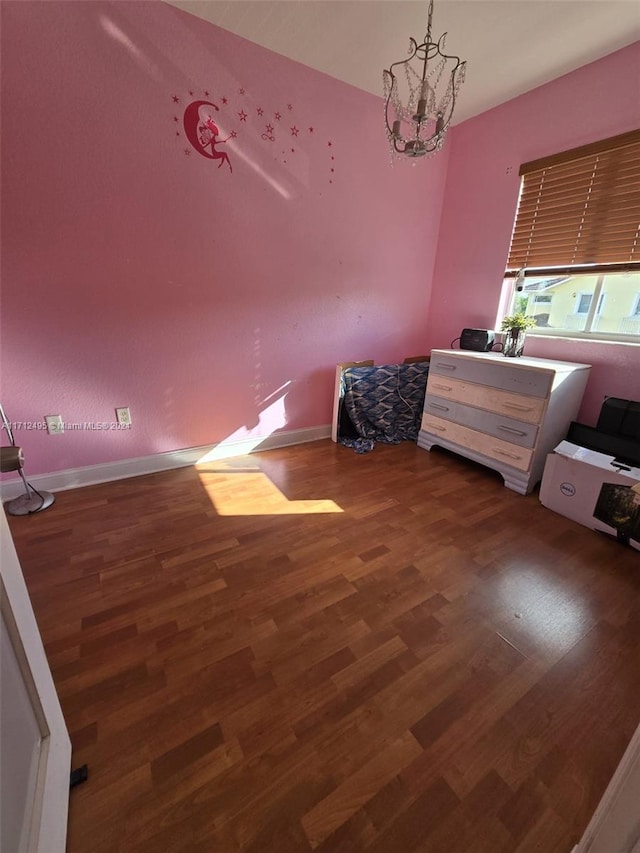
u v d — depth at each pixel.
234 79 1.92
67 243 1.75
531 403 2.07
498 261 2.68
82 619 1.26
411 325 3.20
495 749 0.93
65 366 1.90
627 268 2.04
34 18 1.47
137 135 1.76
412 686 1.08
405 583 1.47
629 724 1.00
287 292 2.47
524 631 1.27
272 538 1.72
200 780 0.85
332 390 2.92
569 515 1.92
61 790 0.75
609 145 1.99
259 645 1.19
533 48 1.92
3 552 0.66
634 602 1.41
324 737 0.95
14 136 1.54
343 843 0.76
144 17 1.65
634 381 2.07
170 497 2.04
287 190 2.26
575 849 0.70
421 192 2.85
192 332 2.21
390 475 2.38
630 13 1.68
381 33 1.84
